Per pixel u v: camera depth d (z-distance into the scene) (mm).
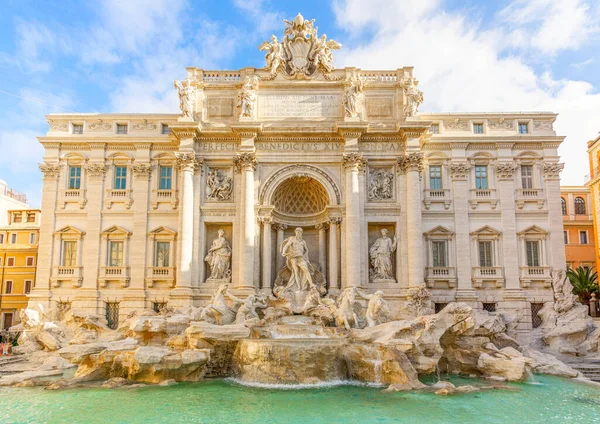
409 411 20875
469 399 23172
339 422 19125
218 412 20656
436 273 41594
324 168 41906
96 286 41844
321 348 27016
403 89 42781
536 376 29469
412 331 29125
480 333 32094
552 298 41125
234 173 42219
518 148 43406
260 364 26703
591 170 57625
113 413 20516
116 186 43781
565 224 62344
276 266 42719
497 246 42062
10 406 21641
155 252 42344
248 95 41781
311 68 43656
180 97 42219
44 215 42969
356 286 38688
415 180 40781
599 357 35594
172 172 43656
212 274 40969
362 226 41031
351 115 41438
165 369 26484
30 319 36656
